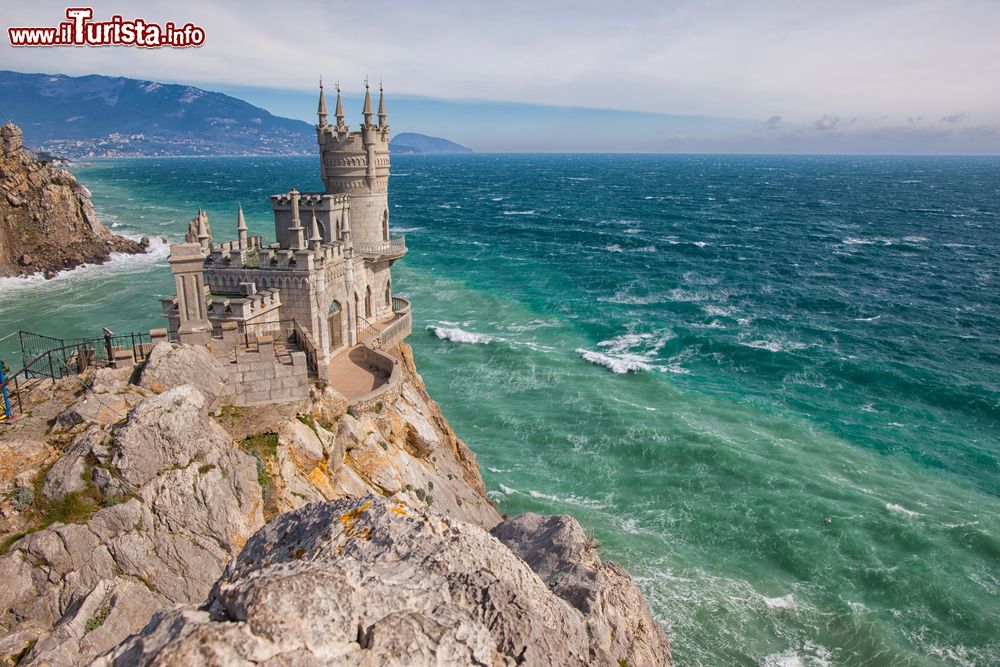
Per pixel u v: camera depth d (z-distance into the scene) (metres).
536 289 91.50
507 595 9.27
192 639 6.70
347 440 27.83
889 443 47.91
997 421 52.16
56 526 16.61
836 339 70.75
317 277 36.88
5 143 99.25
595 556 15.15
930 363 63.59
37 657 13.41
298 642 7.05
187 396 19.33
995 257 117.12
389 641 7.41
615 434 48.12
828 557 35.31
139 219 158.12
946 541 36.47
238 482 19.69
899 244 130.62
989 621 31.12
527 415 51.19
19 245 96.31
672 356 65.69
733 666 28.67
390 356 38.44
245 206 193.00
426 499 29.47
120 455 17.77
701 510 39.34
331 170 46.44
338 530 10.06
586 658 10.16
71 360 23.83
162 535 17.52
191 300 25.39
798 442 48.03
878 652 29.47
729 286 94.62
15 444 17.95
